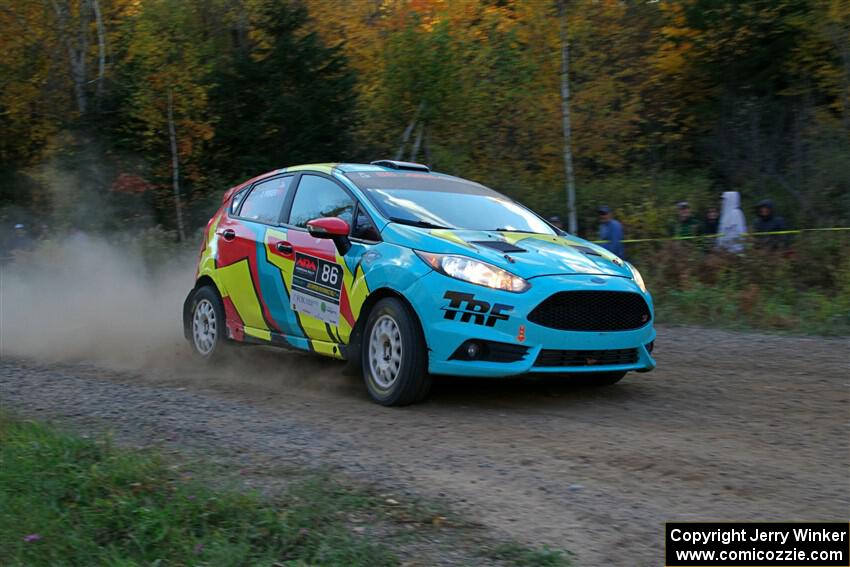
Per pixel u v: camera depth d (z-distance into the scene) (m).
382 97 22.09
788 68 21.75
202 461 4.88
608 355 6.12
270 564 3.54
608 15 20.80
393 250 6.30
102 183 24.44
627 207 19.17
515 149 22.17
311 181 7.43
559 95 20.27
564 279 5.96
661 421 5.75
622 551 3.67
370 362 6.38
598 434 5.43
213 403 6.48
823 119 19.80
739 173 21.16
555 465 4.79
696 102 23.52
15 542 3.81
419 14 21.66
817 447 5.05
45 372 8.09
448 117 21.67
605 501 4.22
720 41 22.22
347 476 4.61
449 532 3.87
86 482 4.39
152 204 24.38
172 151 23.25
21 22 25.20
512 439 5.34
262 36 24.30
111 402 6.56
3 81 25.72
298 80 23.34
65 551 3.74
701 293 11.55
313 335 6.94
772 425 5.60
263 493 4.34
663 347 8.99
